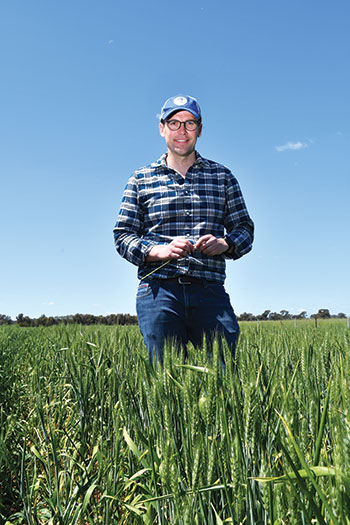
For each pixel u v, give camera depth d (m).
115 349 3.90
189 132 3.42
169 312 3.24
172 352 2.18
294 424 1.24
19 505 2.27
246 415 1.27
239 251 3.43
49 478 2.12
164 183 3.49
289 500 1.04
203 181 3.52
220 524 1.31
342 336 4.70
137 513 1.69
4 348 6.87
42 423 2.30
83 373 3.35
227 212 3.66
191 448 1.43
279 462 1.33
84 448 2.56
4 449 2.35
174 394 1.85
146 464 1.79
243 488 1.23
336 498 0.88
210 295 3.28
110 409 2.51
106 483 1.89
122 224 3.50
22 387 3.93
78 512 1.81
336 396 1.34
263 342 3.40
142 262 3.28
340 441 0.88
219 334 3.13
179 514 1.25
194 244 3.36
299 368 1.99
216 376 1.57
